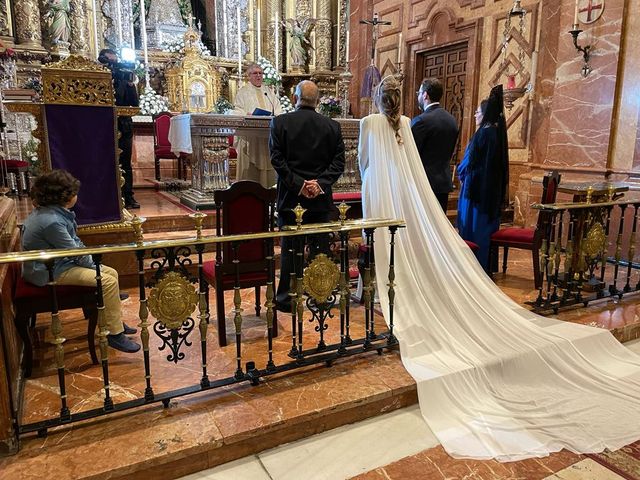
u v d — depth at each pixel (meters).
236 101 6.69
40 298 2.68
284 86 9.95
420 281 3.38
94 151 4.03
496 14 6.91
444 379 2.78
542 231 4.22
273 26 9.52
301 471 2.26
